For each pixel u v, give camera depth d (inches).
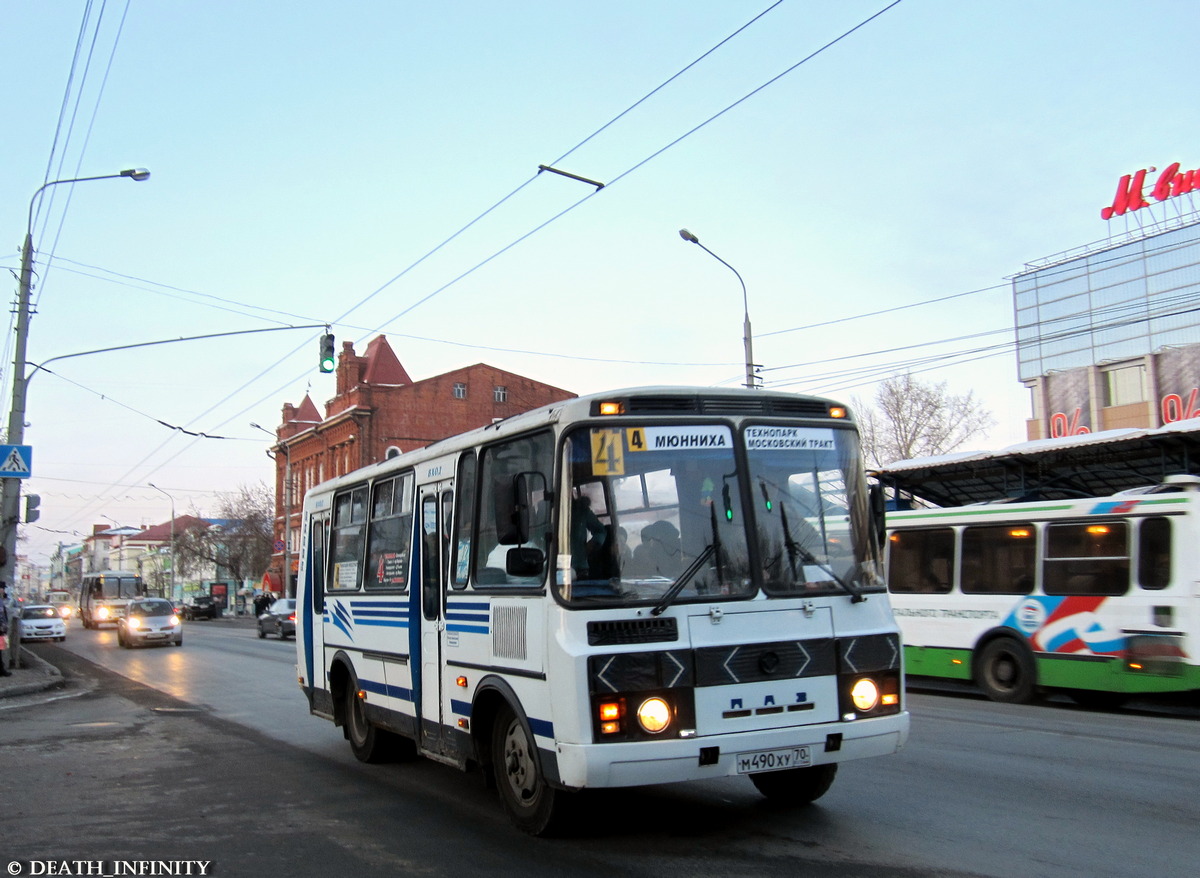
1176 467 709.9
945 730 443.8
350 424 2101.4
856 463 274.2
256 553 2662.4
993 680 581.6
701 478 251.9
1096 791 307.0
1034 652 557.0
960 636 601.6
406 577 346.3
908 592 637.9
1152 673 499.8
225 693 692.7
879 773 338.0
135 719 556.1
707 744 232.2
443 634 311.1
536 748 248.5
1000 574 584.4
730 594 244.4
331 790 340.2
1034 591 562.6
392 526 364.5
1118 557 524.4
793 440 265.6
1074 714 514.9
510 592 265.4
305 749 434.0
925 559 630.5
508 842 262.2
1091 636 529.0
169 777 372.5
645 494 246.1
